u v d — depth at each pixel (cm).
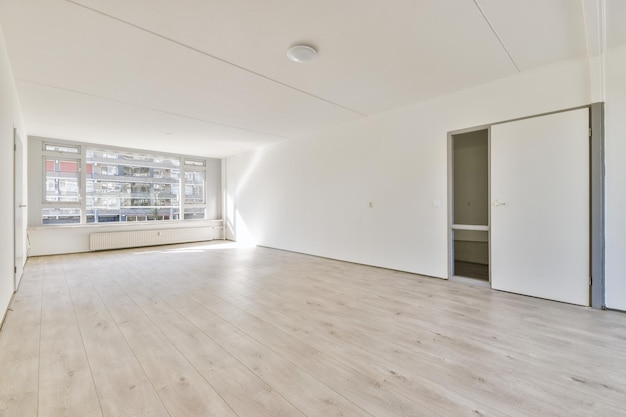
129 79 351
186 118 504
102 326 261
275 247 716
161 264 530
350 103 439
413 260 447
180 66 322
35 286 389
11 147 324
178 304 318
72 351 216
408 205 451
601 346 219
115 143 700
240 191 841
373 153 497
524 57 308
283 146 685
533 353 211
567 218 312
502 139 356
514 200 347
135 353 213
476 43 282
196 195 888
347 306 309
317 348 221
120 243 713
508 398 162
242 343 229
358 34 267
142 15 236
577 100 307
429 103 424
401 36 270
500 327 255
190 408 155
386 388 172
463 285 385
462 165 528
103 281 415
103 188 719
